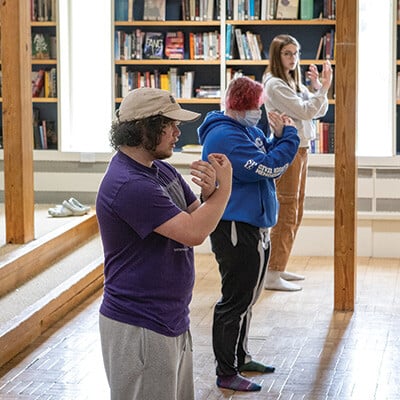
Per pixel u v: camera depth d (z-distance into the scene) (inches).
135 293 121.6
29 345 217.0
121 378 122.0
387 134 316.2
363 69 316.5
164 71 331.3
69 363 204.4
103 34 330.6
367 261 311.1
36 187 333.7
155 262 121.8
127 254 122.3
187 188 134.2
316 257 318.0
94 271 267.6
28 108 259.6
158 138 122.8
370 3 314.0
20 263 245.3
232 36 317.7
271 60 266.4
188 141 336.5
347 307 247.9
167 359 121.8
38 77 331.3
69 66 332.8
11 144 256.2
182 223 119.6
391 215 313.3
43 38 329.1
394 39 309.9
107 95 333.1
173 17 325.7
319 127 316.5
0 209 323.3
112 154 328.5
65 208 308.0
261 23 314.8
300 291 270.4
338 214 244.8
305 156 271.0
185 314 126.6
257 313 245.6
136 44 324.5
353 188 243.1
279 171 180.9
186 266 125.5
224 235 180.1
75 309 249.3
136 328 121.1
